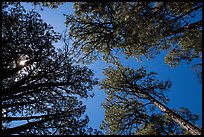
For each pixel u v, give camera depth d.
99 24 13.37
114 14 12.13
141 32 10.34
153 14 10.47
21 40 9.26
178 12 11.10
